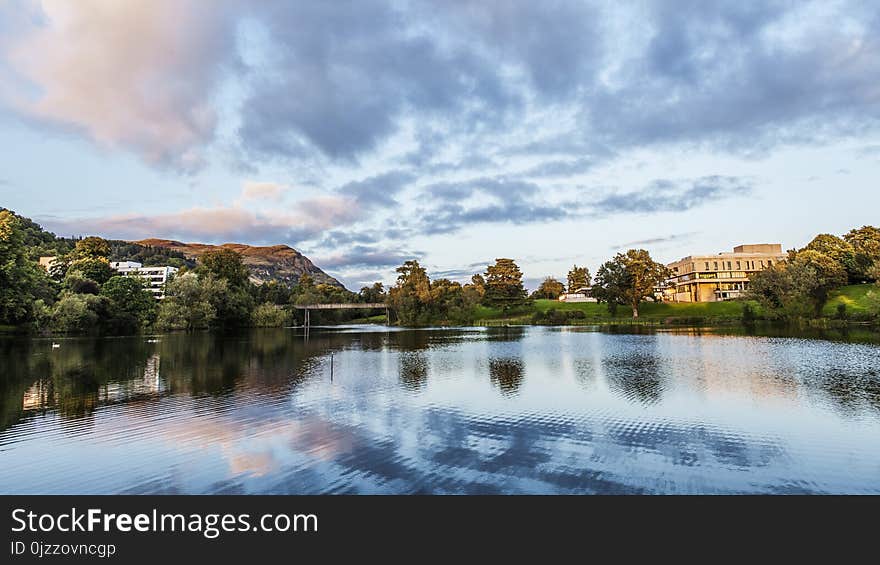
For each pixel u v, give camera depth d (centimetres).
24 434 1681
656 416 1919
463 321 12725
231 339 7019
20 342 5959
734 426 1759
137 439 1620
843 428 1717
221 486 1247
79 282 8506
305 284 18112
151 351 4881
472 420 1869
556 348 5012
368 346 5603
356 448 1515
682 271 15488
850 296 9681
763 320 9512
